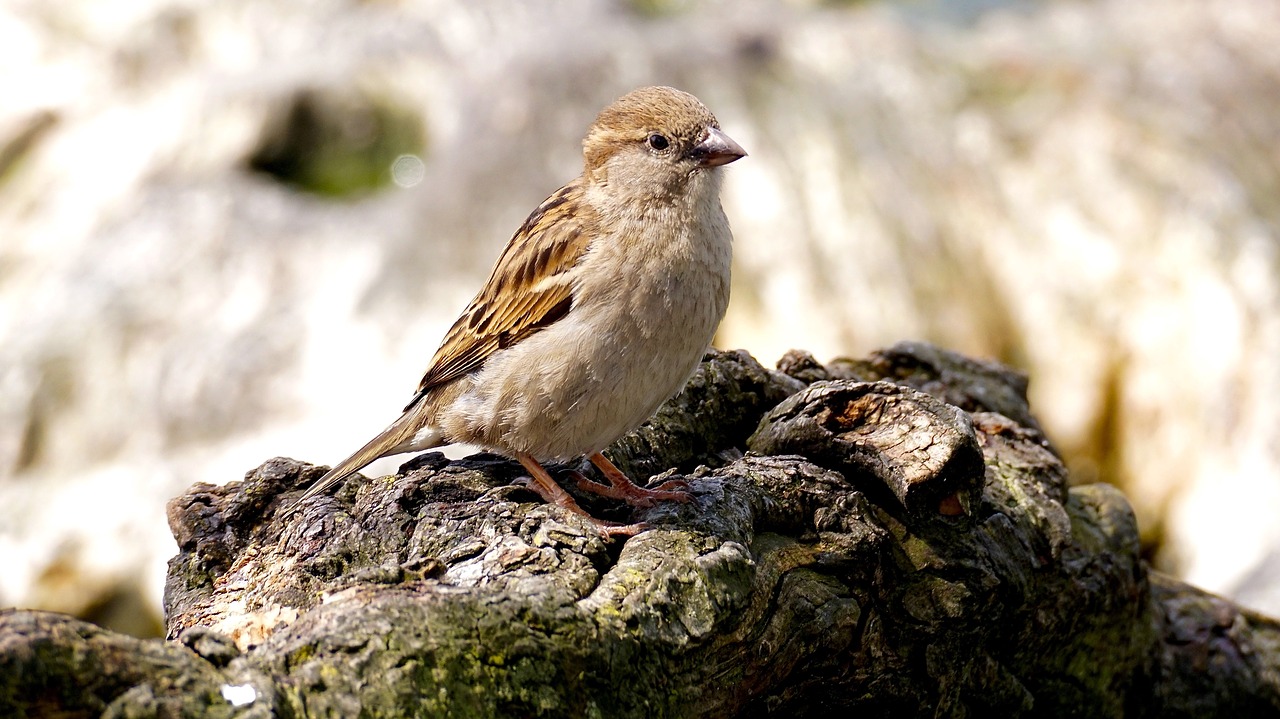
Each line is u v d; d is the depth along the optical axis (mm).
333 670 4543
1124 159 15898
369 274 15523
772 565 5828
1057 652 7062
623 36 18000
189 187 16953
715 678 5512
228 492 6500
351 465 6477
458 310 15023
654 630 5250
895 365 8219
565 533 5594
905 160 16016
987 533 6488
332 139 17672
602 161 6254
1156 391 14305
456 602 4895
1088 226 15242
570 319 6023
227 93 17812
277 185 17219
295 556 5824
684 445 7051
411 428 6594
